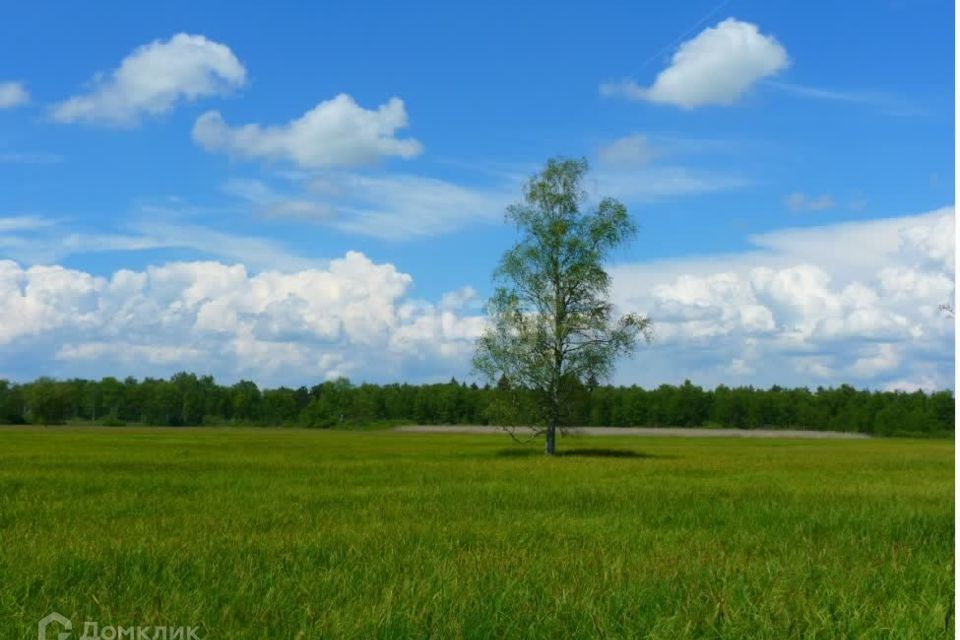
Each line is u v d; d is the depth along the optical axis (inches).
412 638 273.1
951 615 300.7
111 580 359.9
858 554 462.3
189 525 583.8
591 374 2042.3
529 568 394.0
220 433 4879.4
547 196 2058.3
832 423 6879.9
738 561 422.0
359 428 6934.1
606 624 288.2
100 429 5959.6
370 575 373.1
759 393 7229.3
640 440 4055.1
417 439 3806.6
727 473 1366.9
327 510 706.2
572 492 900.6
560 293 2069.4
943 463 1843.0
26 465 1422.2
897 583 370.6
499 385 2095.2
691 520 647.8
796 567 406.3
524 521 626.8
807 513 689.0
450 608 303.6
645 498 837.2
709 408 7190.0
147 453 1967.3
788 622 292.5
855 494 904.3
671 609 314.8
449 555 441.1
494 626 283.4
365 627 279.9
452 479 1145.4
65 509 706.2
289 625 285.6
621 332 2038.6
